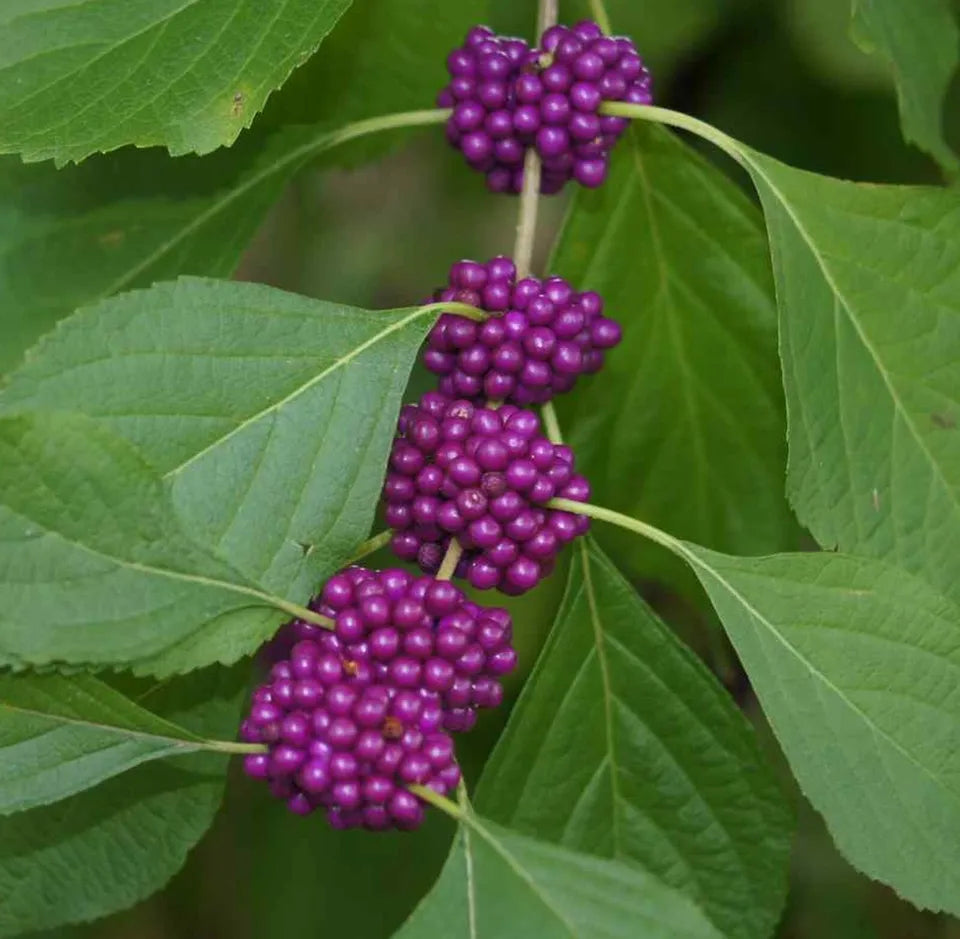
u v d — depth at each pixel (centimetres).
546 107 72
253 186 75
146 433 68
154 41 70
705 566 70
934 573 71
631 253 76
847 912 86
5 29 70
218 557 68
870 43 74
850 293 72
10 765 68
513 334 71
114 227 75
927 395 72
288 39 70
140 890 72
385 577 68
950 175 76
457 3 76
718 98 87
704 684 72
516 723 72
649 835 73
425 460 70
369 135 79
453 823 87
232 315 68
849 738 69
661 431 77
